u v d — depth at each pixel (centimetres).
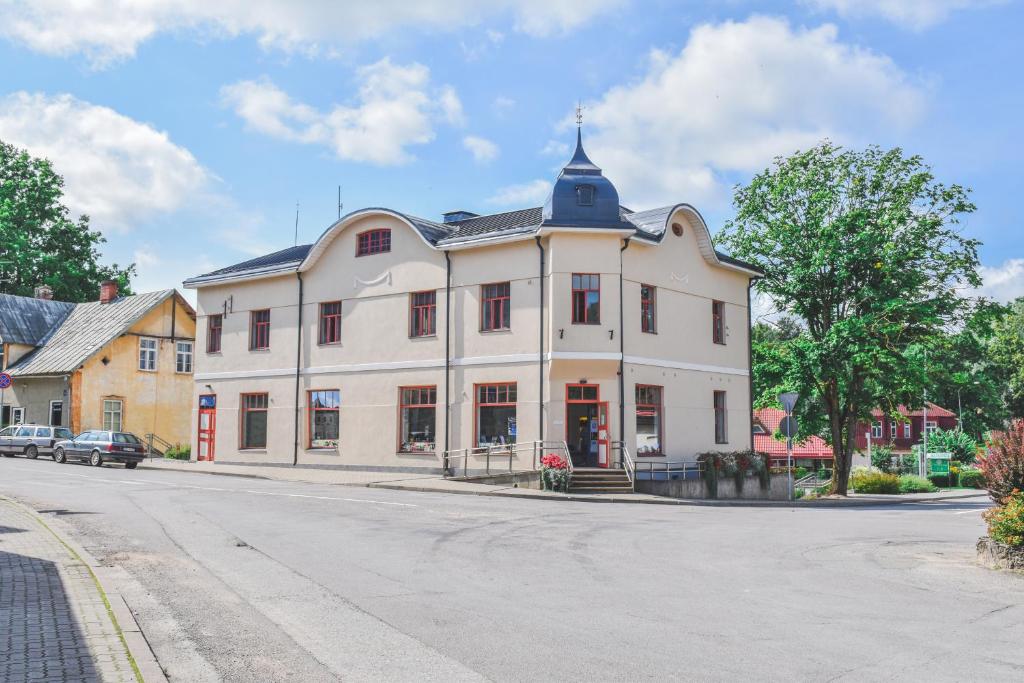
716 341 3469
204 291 3953
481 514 1861
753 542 1514
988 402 7081
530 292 2998
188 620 866
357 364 3416
